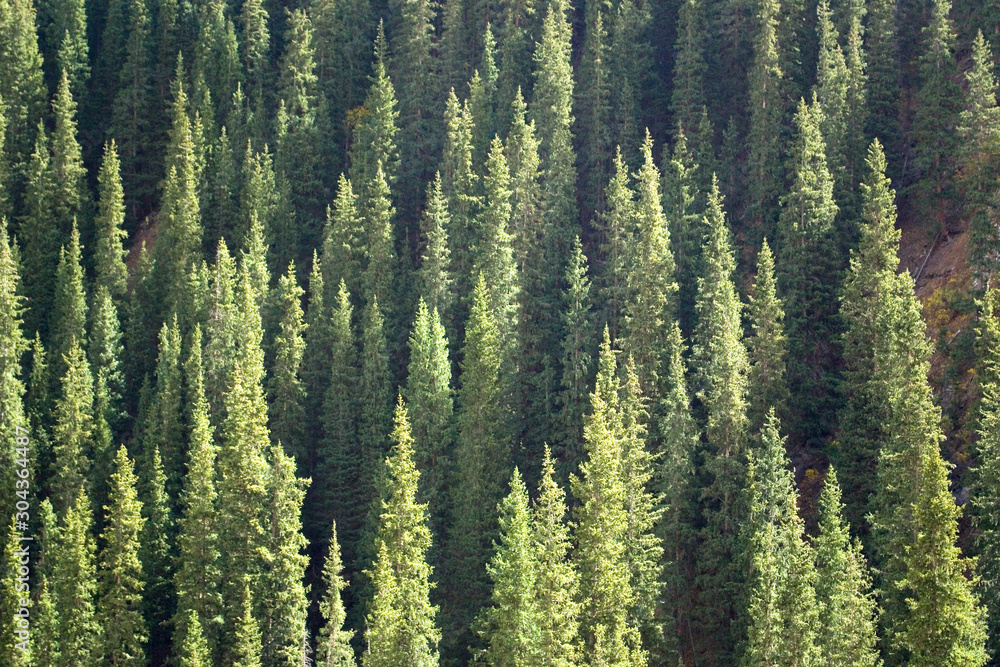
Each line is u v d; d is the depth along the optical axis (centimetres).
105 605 5753
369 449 7200
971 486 5656
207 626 5888
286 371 7269
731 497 6175
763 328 6662
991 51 8588
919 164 8094
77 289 7812
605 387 6391
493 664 5216
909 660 4962
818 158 7788
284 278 7606
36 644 5562
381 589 5362
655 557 5822
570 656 5134
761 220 8488
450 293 7988
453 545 6581
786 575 5162
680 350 6838
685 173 8094
